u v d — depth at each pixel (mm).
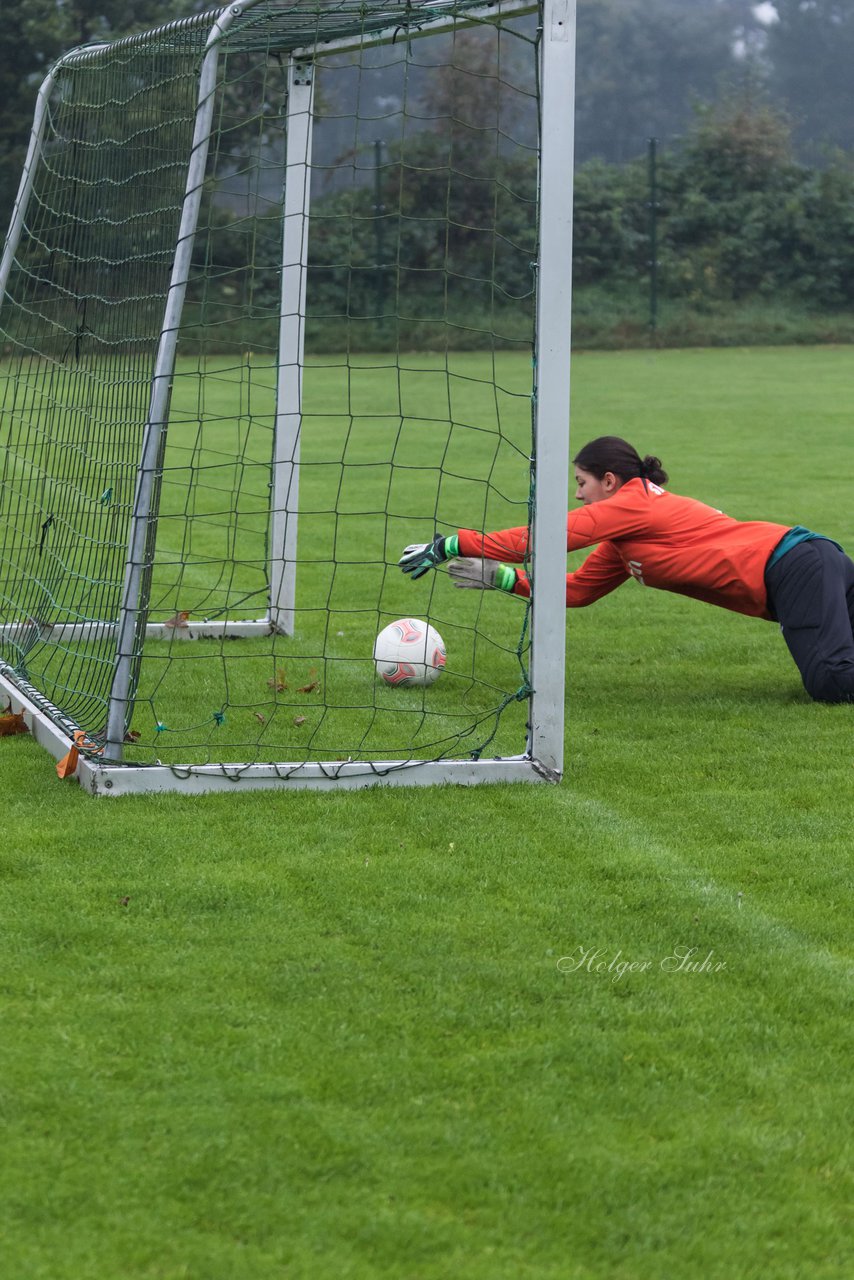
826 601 13312
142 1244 5285
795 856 9414
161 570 21078
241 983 7336
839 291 83125
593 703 13664
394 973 7492
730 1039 6871
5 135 71938
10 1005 7055
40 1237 5316
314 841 9555
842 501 27391
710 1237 5410
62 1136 5934
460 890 8695
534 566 10852
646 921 8266
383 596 19156
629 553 13641
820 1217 5535
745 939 8039
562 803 10523
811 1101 6340
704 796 10711
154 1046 6664
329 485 30734
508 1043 6785
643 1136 6035
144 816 10008
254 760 11188
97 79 13977
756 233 82750
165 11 75438
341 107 79375
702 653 15961
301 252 15352
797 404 47281
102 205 13562
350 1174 5715
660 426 41125
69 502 15320
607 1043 6793
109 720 10734
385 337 71562
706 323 78500
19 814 10031
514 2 11109
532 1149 5910
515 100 73625
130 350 12109
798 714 13180
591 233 80875
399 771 10898
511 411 45719
